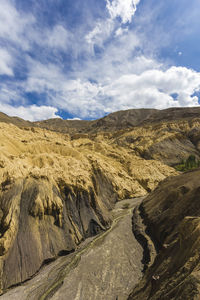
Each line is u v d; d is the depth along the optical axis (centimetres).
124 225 2944
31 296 1573
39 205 2350
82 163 4100
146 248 2188
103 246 2323
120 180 4809
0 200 2248
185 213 2206
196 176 3066
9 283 1675
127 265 1939
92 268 1902
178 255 1279
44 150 4531
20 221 2141
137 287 1548
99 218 2947
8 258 1811
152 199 3391
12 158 2961
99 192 3700
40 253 2009
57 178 3008
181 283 879
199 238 1103
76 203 2897
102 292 1588
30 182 2594
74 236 2445
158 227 2388
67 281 1717
